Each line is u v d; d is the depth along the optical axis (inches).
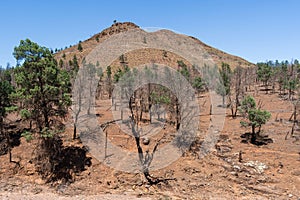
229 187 968.3
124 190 971.3
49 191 986.7
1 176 1065.5
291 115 1744.6
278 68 3171.8
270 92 2647.6
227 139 1374.3
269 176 1020.5
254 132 1363.2
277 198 883.4
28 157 1175.0
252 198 893.2
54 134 1077.1
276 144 1322.6
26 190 988.6
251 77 3083.2
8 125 1454.2
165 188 975.0
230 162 1135.6
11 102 1326.3
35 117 1099.9
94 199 914.1
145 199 905.5
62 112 1161.4
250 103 1533.0
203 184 988.6
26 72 1078.4
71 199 920.9
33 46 1074.1
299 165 1090.7
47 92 1090.7
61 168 1099.3
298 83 2329.0
